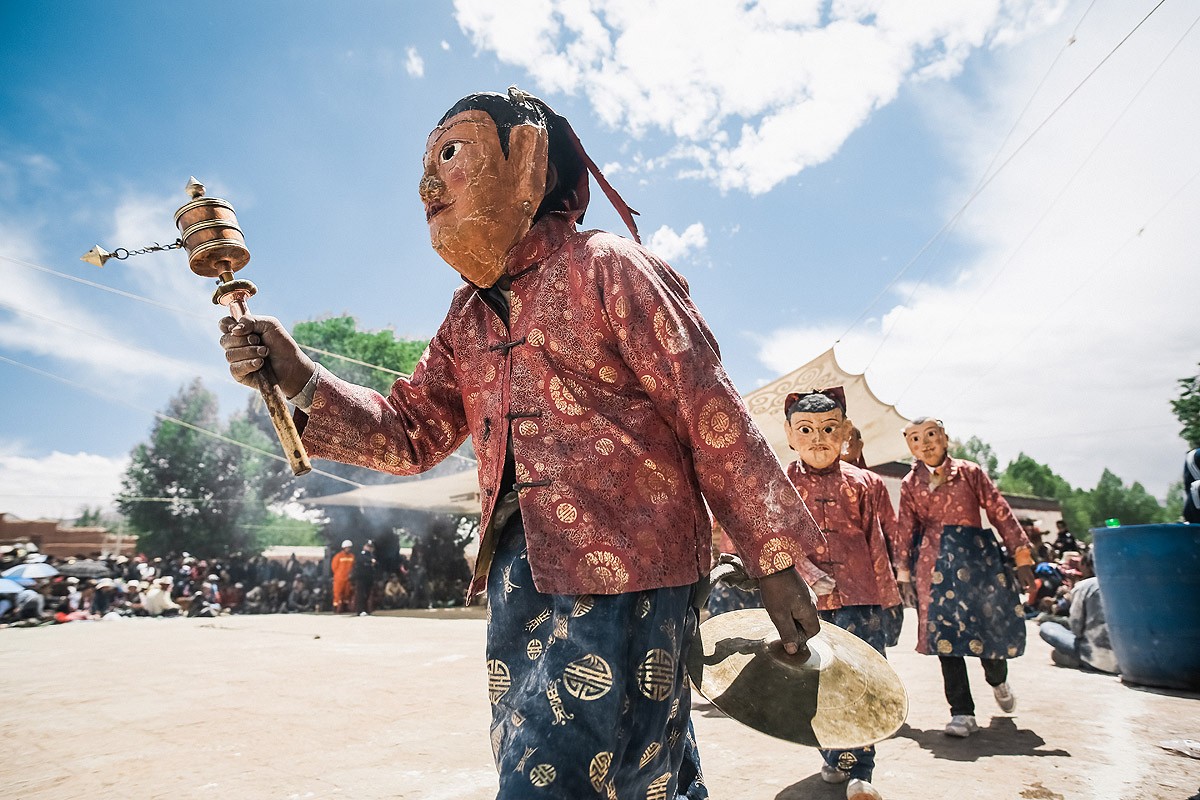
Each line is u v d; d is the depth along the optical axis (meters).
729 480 1.43
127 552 41.41
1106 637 7.02
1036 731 4.56
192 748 3.93
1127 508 94.88
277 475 42.81
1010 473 94.38
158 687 5.96
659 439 1.52
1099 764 3.78
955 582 4.81
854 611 3.92
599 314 1.51
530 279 1.62
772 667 1.76
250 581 27.94
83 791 3.19
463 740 4.07
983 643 4.64
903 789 3.38
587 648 1.33
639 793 1.38
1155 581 5.98
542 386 1.53
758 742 4.23
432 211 1.66
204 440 42.94
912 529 5.18
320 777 3.38
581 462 1.46
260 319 1.70
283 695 5.51
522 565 1.50
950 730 4.43
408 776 3.39
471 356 1.77
